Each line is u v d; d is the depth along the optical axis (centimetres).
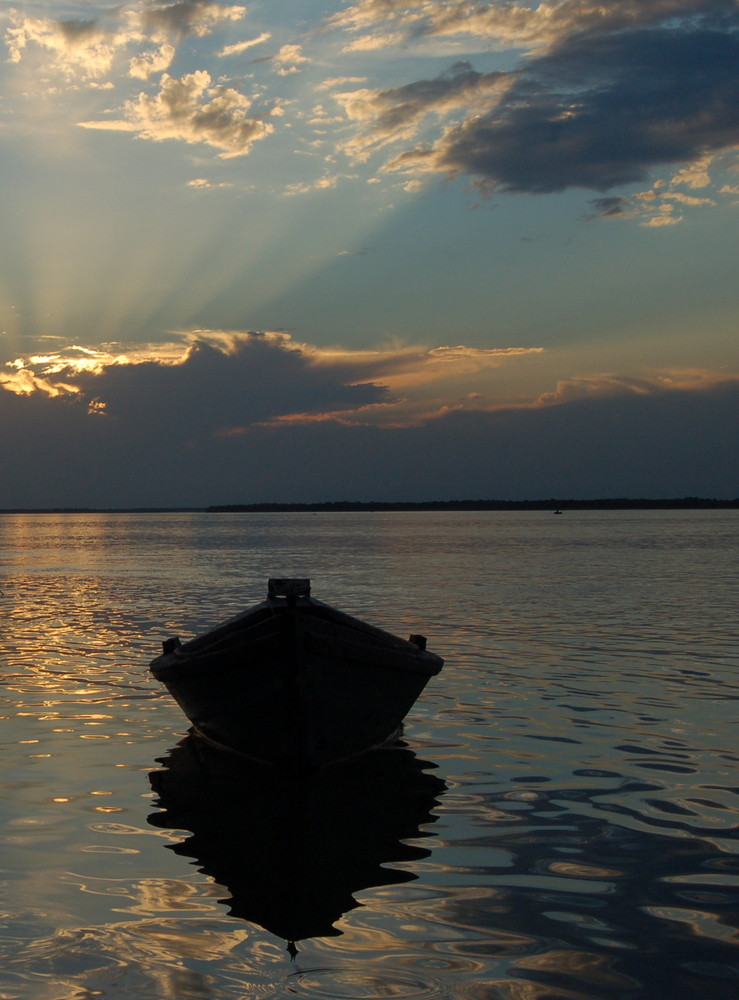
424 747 1371
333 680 1301
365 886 857
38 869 897
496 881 865
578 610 3030
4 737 1407
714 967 700
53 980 680
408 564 5669
